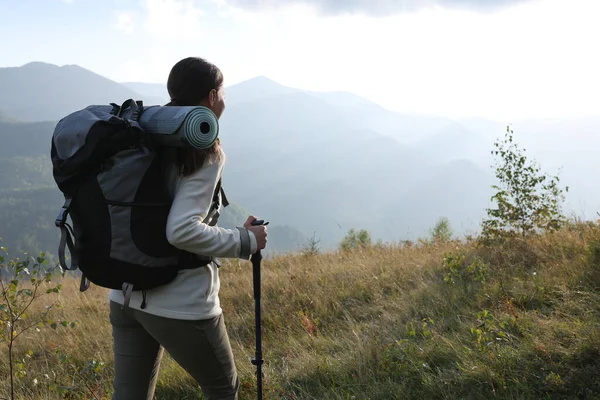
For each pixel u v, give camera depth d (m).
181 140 1.93
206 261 2.15
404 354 3.66
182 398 3.82
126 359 2.29
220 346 2.24
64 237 2.07
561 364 3.12
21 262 3.43
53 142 2.08
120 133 1.92
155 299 2.10
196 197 2.01
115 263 1.99
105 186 1.95
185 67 2.17
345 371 3.66
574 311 3.85
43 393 4.16
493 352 3.33
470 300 4.55
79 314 6.66
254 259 2.38
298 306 5.58
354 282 6.09
